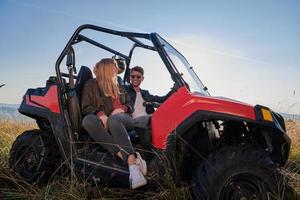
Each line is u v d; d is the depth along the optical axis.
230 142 3.59
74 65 3.90
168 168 3.33
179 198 3.28
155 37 3.65
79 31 3.85
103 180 3.61
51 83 4.23
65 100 3.95
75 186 3.60
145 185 3.43
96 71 3.87
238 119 3.25
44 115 4.06
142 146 3.60
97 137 3.64
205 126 3.58
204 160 3.15
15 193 3.67
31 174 4.14
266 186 2.98
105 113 3.79
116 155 3.58
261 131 3.38
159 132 3.40
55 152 4.16
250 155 3.03
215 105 3.31
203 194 3.02
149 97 4.41
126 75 4.73
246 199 2.99
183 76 3.64
